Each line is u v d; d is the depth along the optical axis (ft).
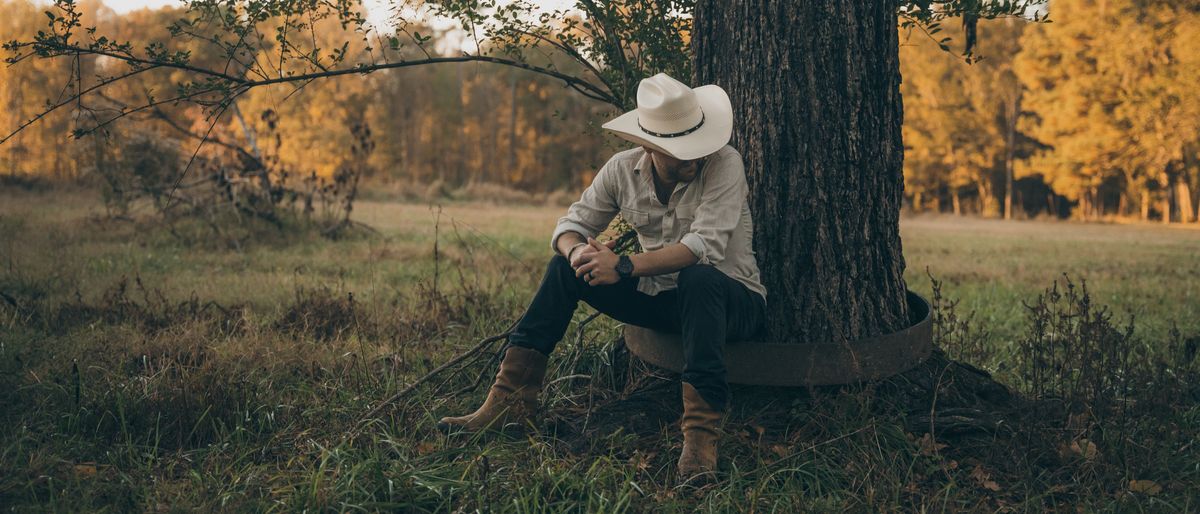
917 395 10.60
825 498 8.79
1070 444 9.72
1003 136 133.28
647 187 10.03
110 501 8.45
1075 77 99.55
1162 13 91.04
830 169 10.52
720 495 8.57
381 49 11.89
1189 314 20.76
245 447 9.66
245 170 36.45
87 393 10.89
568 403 11.47
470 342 14.65
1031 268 34.06
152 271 23.71
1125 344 11.15
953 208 156.76
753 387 10.59
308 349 14.01
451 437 10.07
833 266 10.60
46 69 87.35
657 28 13.15
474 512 8.17
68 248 27.07
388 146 151.53
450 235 39.86
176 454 9.57
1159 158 97.35
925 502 8.68
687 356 9.25
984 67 121.80
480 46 12.95
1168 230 83.76
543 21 13.08
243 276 23.45
